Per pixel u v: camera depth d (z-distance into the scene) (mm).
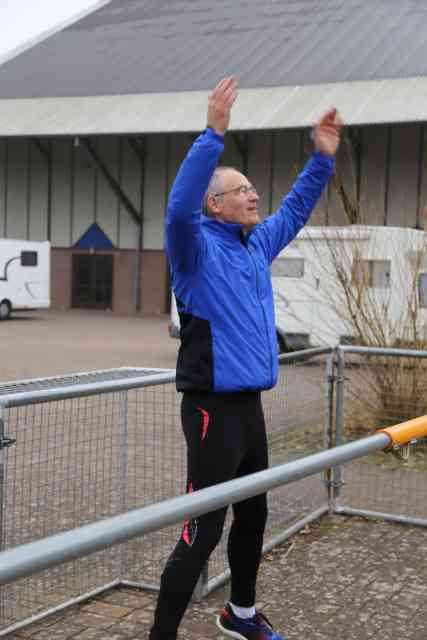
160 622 3008
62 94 33969
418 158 28203
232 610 3389
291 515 5078
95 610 3781
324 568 4402
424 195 28125
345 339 7551
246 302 3049
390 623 3711
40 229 35125
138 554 4258
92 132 29672
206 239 3000
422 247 7535
